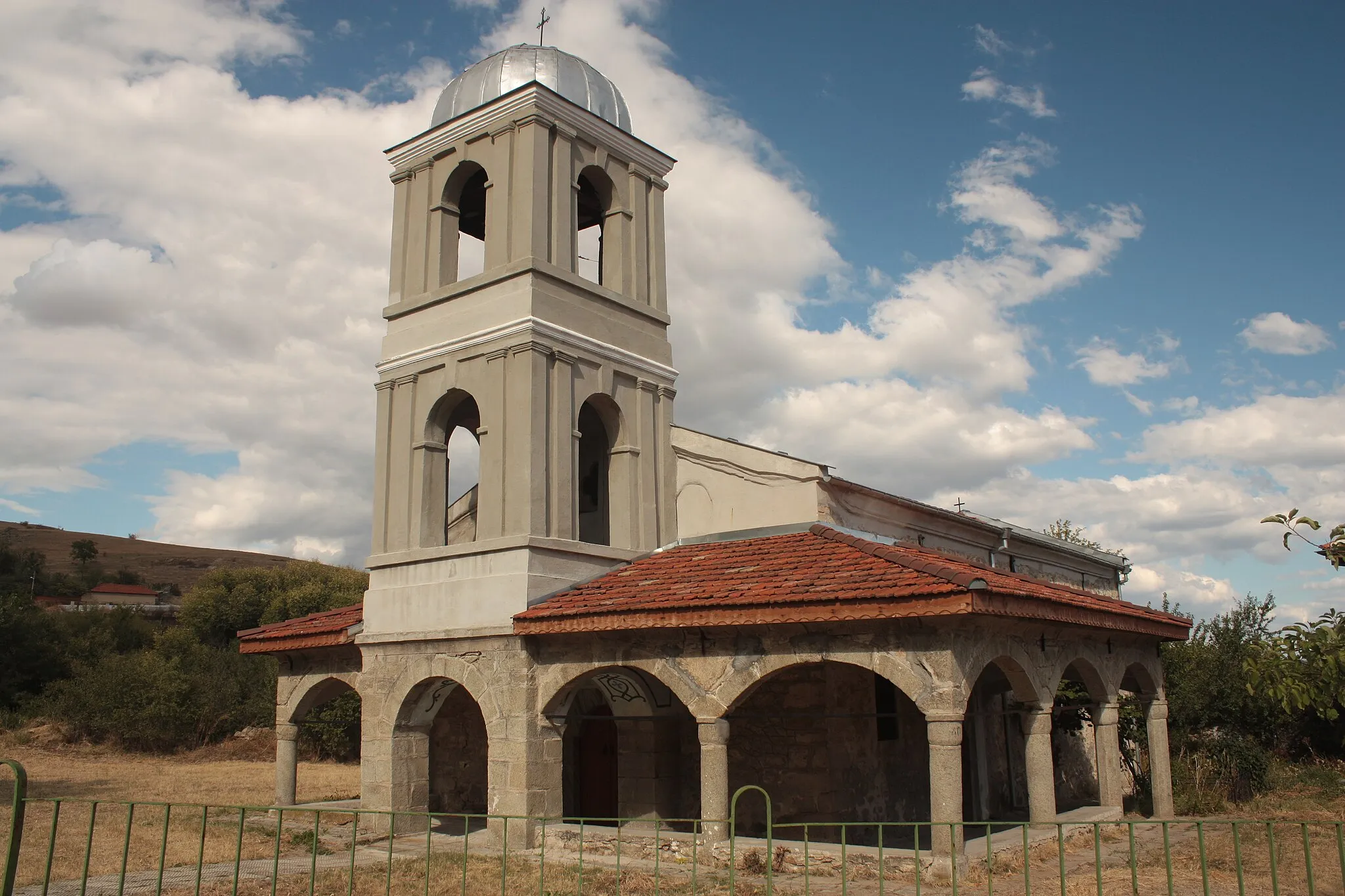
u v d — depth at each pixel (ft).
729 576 49.85
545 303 57.36
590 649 51.39
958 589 40.09
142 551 428.97
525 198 58.39
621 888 41.81
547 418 56.34
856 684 54.90
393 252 64.64
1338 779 82.17
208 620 218.18
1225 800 71.72
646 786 57.67
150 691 131.64
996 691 68.28
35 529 440.45
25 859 49.90
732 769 56.80
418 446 60.34
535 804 52.11
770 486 59.21
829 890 40.47
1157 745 63.16
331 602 209.26
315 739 131.64
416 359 61.21
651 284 65.21
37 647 154.20
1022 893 39.34
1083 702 73.82
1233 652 81.35
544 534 54.90
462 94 64.08
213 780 94.22
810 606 43.45
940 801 41.32
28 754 122.93
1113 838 53.78
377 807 57.72
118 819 64.28
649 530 60.85
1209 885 40.06
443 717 68.80
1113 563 95.30
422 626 57.41
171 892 41.93
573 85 63.31
